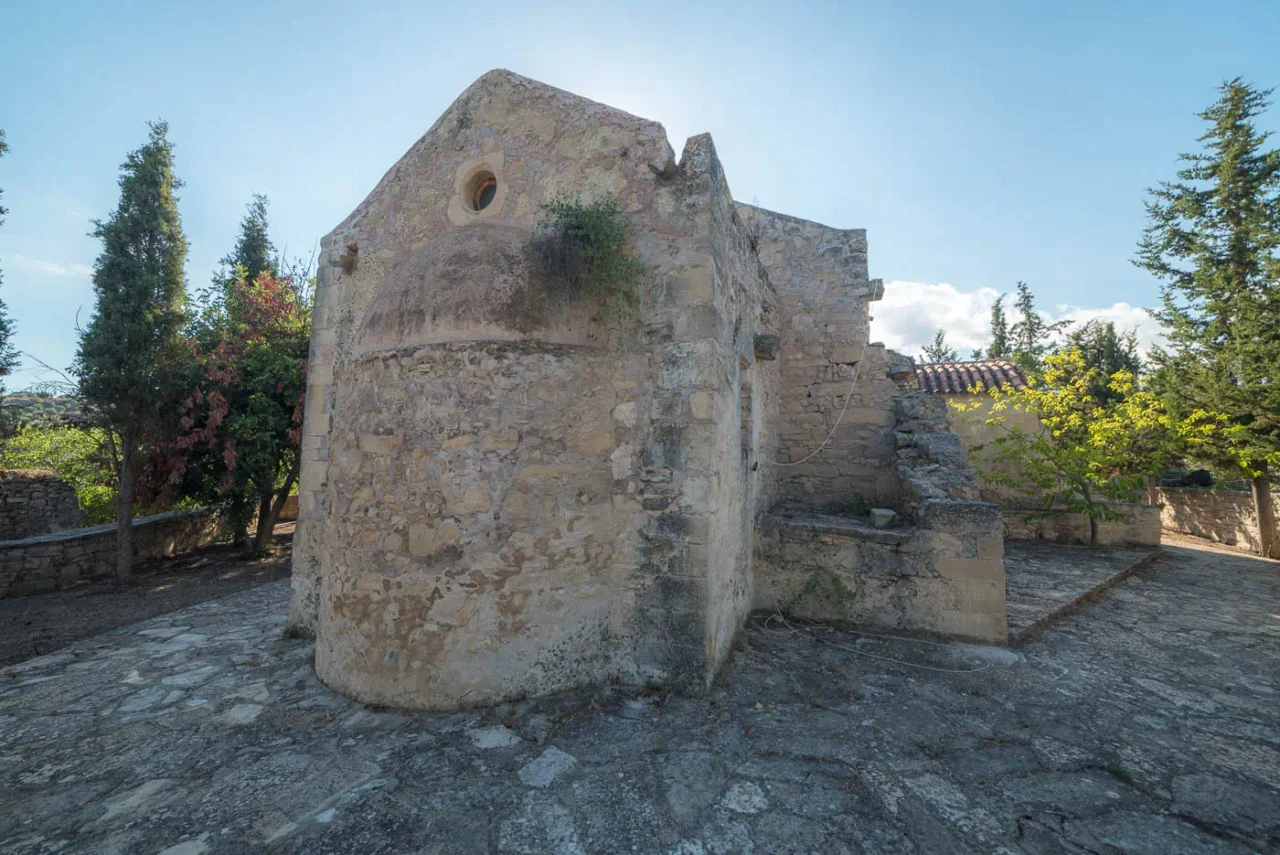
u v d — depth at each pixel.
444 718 3.97
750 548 6.27
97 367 9.52
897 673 4.83
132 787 3.16
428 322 4.43
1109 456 11.46
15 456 13.17
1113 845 2.67
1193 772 3.33
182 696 4.41
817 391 8.75
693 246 4.63
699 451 4.41
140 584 9.83
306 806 2.97
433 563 4.18
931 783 3.20
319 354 6.30
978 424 12.40
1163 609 7.02
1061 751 3.57
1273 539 11.53
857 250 8.82
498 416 4.29
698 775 3.26
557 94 5.31
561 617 4.39
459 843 2.68
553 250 4.56
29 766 3.39
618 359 4.75
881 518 6.19
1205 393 11.73
